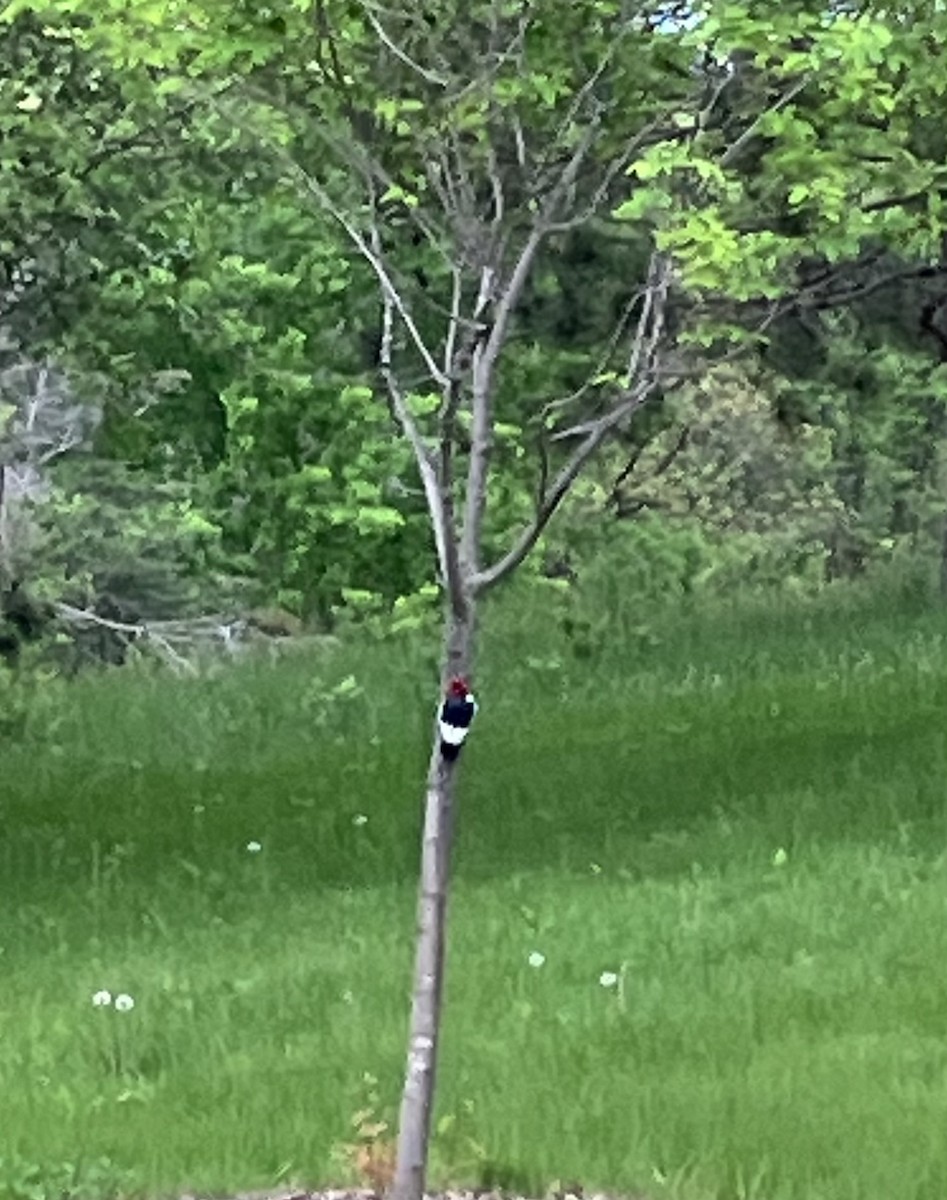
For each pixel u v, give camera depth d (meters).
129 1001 10.64
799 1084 8.73
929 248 8.84
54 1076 9.52
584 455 6.89
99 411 18.89
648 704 18.59
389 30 6.93
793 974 10.67
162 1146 8.13
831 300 9.37
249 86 7.14
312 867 14.12
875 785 14.68
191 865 14.12
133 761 18.34
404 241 11.64
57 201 14.41
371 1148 8.06
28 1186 7.70
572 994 10.51
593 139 7.03
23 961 12.14
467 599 6.86
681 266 7.20
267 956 11.90
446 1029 9.98
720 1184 7.61
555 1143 8.02
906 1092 8.60
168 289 16.12
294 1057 9.65
